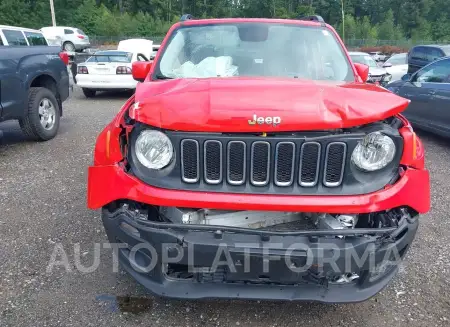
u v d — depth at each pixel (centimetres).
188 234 234
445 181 560
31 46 710
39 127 698
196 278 252
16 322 273
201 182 243
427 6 7806
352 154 242
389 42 5716
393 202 245
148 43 2027
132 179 247
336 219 257
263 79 291
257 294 248
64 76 780
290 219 268
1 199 463
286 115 235
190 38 382
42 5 5666
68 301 296
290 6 7388
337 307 296
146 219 246
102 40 5375
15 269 331
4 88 616
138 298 301
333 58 372
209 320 281
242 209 238
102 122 910
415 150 256
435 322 281
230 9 7456
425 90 769
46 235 385
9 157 627
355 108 244
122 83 1308
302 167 241
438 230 412
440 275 334
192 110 239
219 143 237
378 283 259
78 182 520
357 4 8056
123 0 6800
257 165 241
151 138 242
